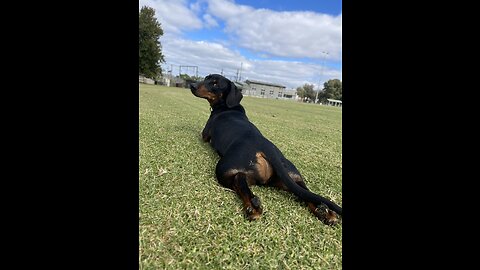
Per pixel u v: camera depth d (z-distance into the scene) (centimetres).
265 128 694
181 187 248
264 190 256
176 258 160
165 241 173
